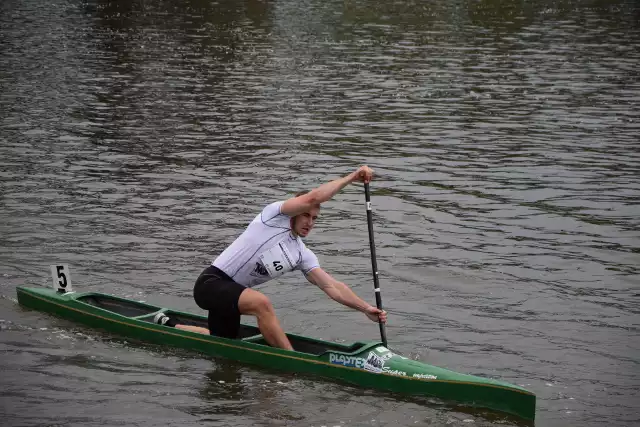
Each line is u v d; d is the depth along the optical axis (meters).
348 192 35.94
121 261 27.81
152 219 31.95
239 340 21.41
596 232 31.09
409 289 26.12
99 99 52.81
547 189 36.34
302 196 20.78
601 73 62.94
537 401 19.42
